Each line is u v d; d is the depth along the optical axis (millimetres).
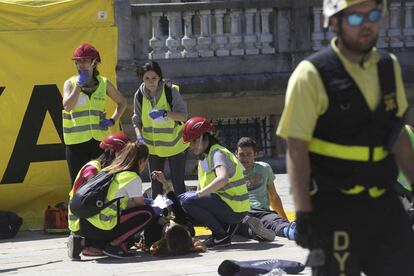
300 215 11477
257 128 46125
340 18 11648
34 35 30500
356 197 11820
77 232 24047
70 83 26828
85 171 23734
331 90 11570
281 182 40594
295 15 45531
